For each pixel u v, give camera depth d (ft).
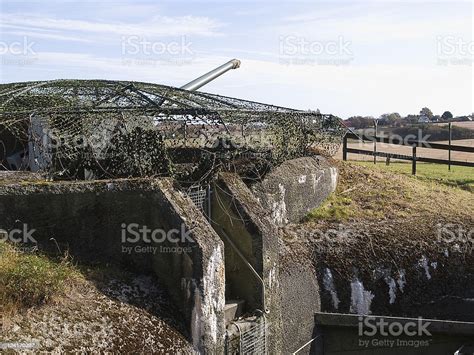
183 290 19.15
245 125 27.43
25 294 16.10
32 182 20.07
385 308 27.76
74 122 23.59
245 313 23.17
